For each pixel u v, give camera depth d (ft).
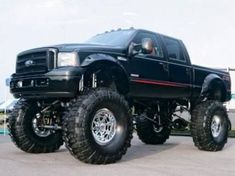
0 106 47.67
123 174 17.80
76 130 19.24
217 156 24.86
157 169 19.33
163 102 28.66
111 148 20.38
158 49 25.85
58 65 20.70
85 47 21.25
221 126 28.45
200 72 28.94
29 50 21.66
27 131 24.48
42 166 19.77
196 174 18.17
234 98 58.59
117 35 24.90
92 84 21.29
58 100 23.38
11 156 23.63
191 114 28.35
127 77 22.66
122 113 21.03
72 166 19.72
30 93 21.27
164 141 32.73
